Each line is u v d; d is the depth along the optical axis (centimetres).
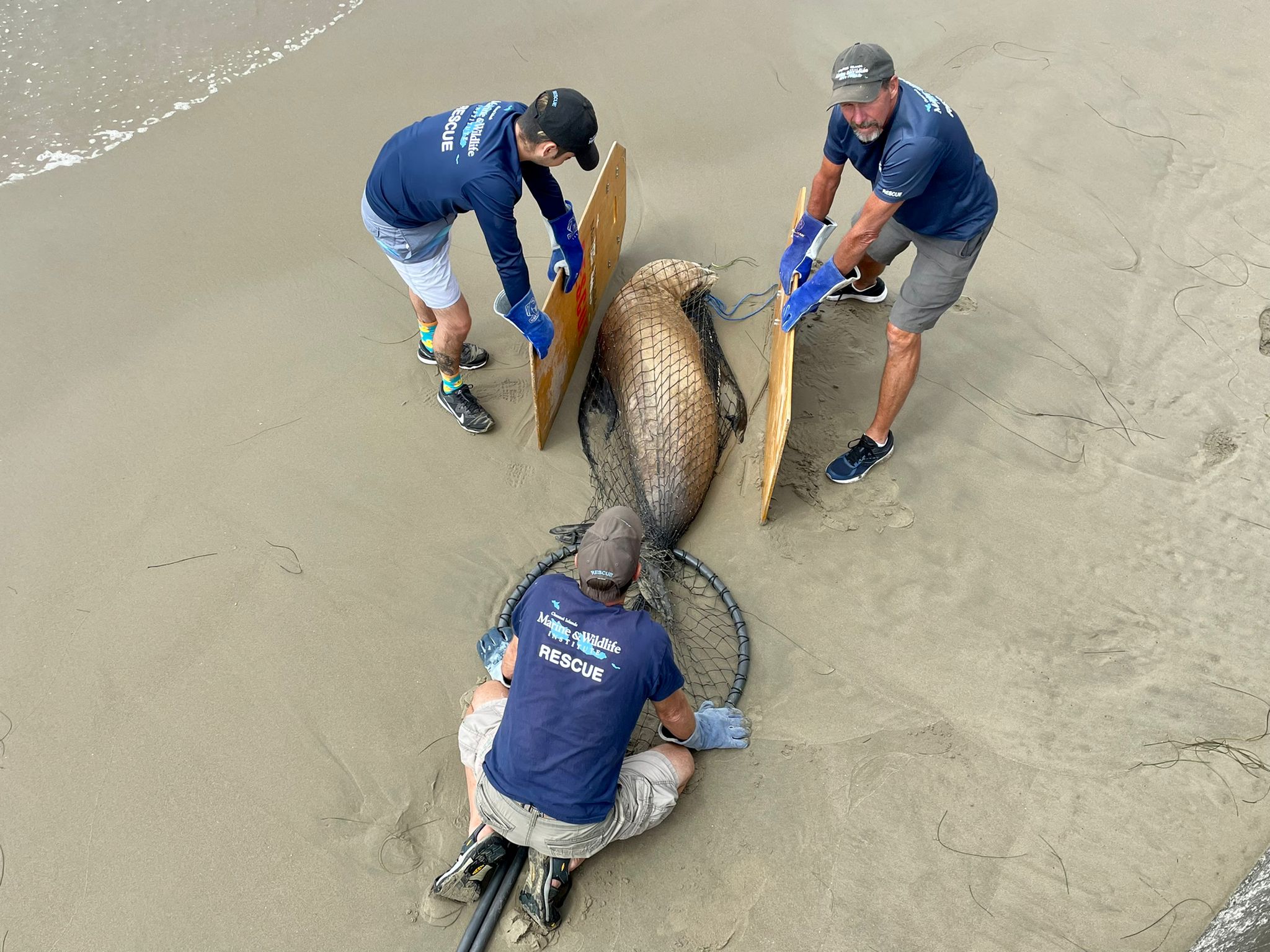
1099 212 526
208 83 568
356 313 463
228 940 287
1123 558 387
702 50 604
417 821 312
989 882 302
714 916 294
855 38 618
